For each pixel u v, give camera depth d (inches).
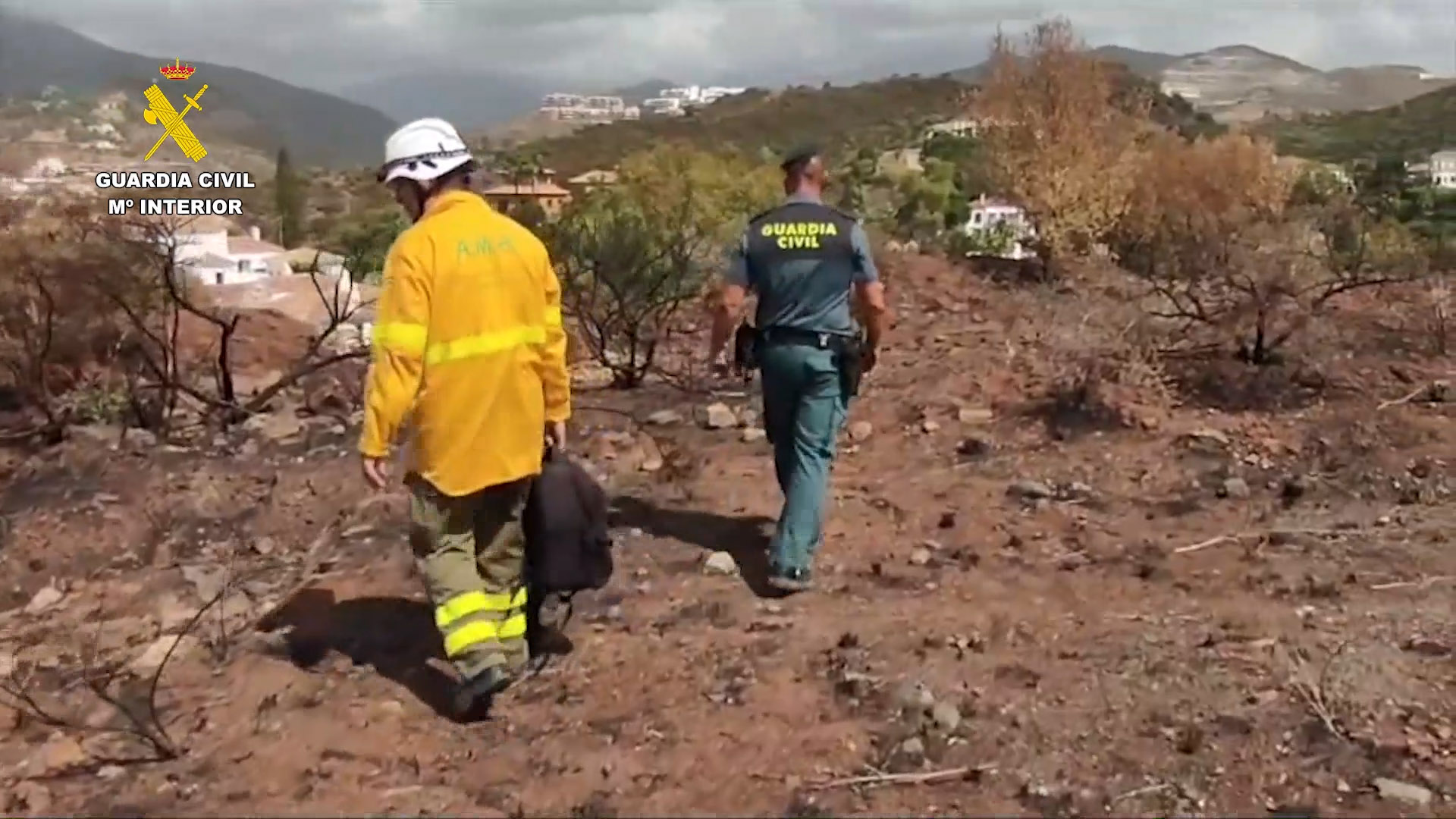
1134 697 181.5
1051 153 531.2
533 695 189.3
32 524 279.3
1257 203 545.6
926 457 301.3
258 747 176.7
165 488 298.8
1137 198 545.6
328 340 427.8
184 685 197.9
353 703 189.0
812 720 179.3
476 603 180.9
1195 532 248.4
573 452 309.1
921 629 205.6
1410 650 193.8
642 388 374.6
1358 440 296.4
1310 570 227.1
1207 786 160.9
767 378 223.9
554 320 183.5
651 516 263.6
